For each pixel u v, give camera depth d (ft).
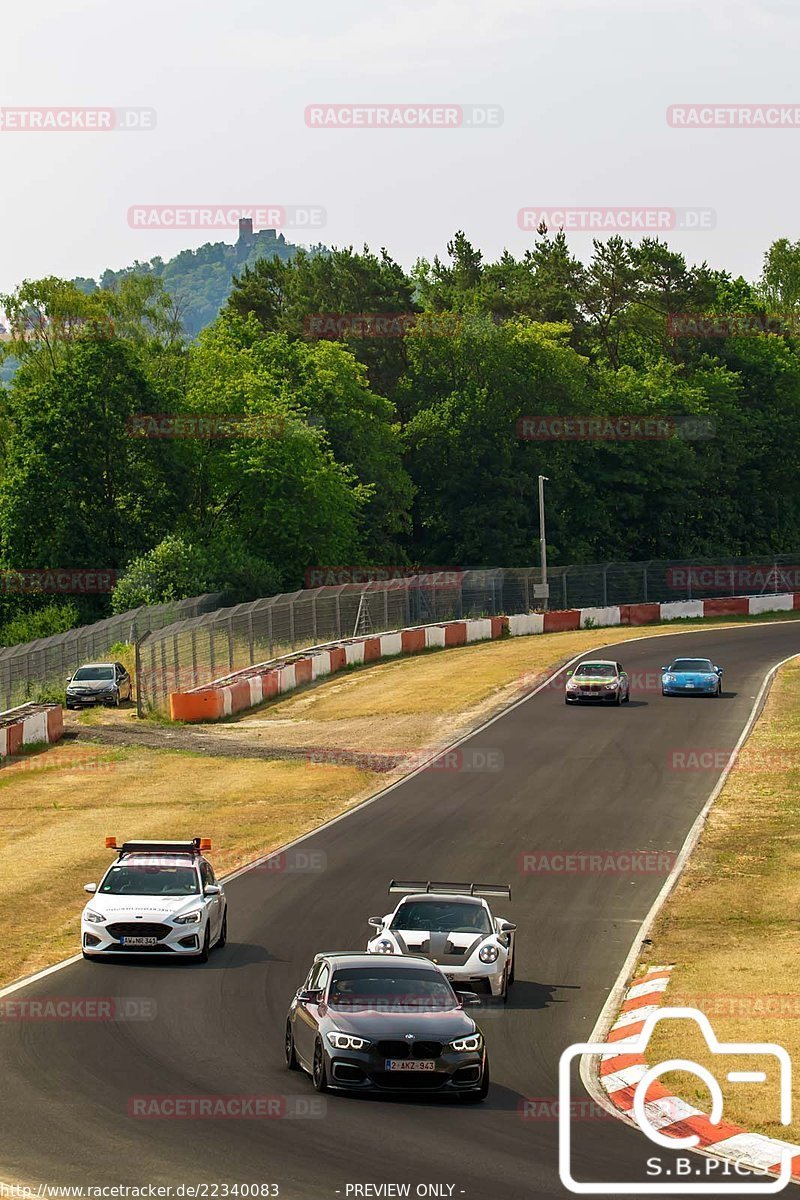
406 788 147.33
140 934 84.07
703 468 399.24
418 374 397.60
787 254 538.06
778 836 124.57
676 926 96.99
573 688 201.46
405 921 82.02
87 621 304.30
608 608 305.73
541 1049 68.80
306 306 426.51
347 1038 58.49
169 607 260.21
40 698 215.31
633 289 433.48
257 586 285.84
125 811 138.82
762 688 215.72
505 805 138.00
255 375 347.15
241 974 81.92
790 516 435.94
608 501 388.37
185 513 329.72
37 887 107.14
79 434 313.32
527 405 384.27
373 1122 54.39
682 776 151.43
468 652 261.03
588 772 153.79
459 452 378.73
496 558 370.94
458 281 486.79
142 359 354.95
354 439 356.79
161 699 214.28
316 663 237.45
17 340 380.99
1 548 314.14
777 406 435.53
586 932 95.50
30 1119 53.21
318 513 316.60
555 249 457.68
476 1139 52.65
